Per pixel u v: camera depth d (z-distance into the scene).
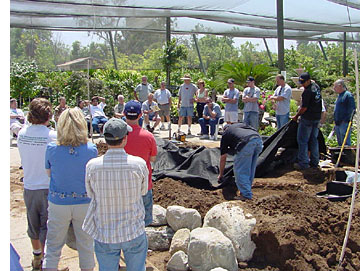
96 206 2.96
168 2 12.64
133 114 4.09
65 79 17.86
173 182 6.66
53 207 3.39
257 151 5.95
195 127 14.39
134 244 2.96
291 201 5.17
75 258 4.41
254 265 4.31
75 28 18.59
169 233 4.93
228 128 6.07
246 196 5.79
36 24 17.44
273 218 4.65
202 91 12.77
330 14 16.27
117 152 2.96
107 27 18.88
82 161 3.37
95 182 2.89
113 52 25.28
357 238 4.41
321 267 4.01
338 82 8.47
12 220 5.55
